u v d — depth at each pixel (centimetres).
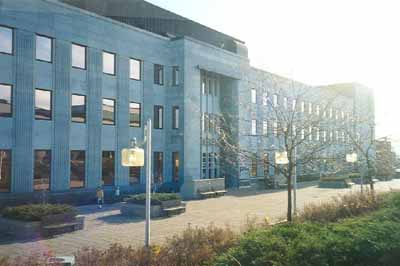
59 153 2464
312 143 1705
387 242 764
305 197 2816
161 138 3234
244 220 1734
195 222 1711
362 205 1452
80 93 2611
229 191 3384
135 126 3003
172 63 3284
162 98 3250
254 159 1409
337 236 762
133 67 3016
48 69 2433
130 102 2969
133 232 1495
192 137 3259
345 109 4147
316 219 1268
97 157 2691
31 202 2255
